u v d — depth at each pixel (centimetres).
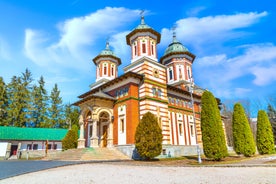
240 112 2797
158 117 2711
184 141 3234
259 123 3166
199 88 4131
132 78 2744
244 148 2617
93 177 1050
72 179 1005
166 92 2997
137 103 2695
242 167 1447
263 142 3036
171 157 2586
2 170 1432
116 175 1106
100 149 2416
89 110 2877
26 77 6038
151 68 2905
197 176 1074
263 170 1247
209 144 2062
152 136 2191
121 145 2544
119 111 2769
